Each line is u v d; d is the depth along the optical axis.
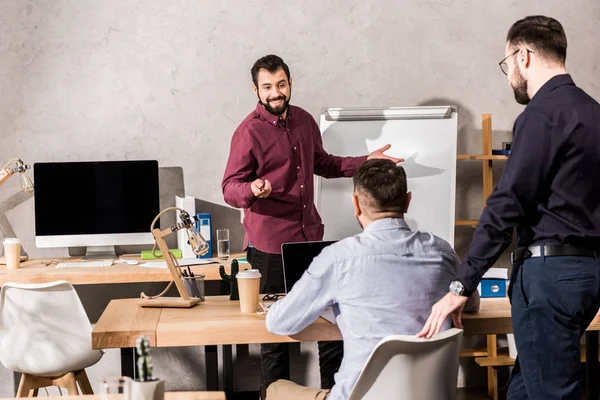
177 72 4.38
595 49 4.61
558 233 2.35
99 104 4.36
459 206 4.63
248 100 4.42
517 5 4.55
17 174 4.34
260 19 4.39
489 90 4.56
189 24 4.37
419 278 2.37
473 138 4.57
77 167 4.26
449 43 4.52
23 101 4.32
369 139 4.26
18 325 3.38
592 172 2.34
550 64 2.44
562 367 2.37
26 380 3.45
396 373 2.22
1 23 4.27
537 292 2.37
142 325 2.62
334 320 2.57
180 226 3.01
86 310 4.41
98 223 4.28
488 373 4.46
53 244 4.26
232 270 3.07
